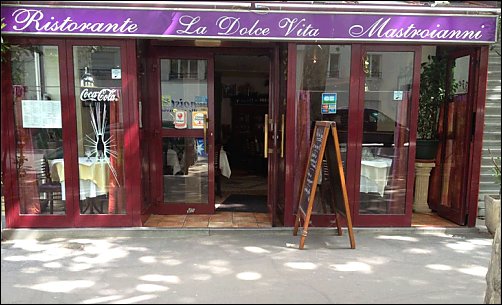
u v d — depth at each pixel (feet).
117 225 14.80
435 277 11.37
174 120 16.55
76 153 14.47
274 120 15.70
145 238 14.52
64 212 14.75
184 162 16.83
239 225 15.48
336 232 14.97
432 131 17.89
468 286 10.82
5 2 12.97
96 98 14.42
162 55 16.08
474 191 15.34
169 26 13.44
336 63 14.62
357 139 14.83
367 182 15.20
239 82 30.30
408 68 14.75
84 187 14.76
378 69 14.69
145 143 16.05
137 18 13.38
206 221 16.01
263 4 13.39
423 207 17.89
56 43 13.91
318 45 14.49
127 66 14.19
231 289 10.57
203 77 16.40
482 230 15.48
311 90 14.75
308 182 13.78
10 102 14.21
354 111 14.71
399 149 15.16
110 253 13.02
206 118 16.56
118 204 14.84
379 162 15.16
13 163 14.43
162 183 16.80
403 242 14.23
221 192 21.50
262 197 20.36
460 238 14.74
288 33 13.67
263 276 11.35
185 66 16.35
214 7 13.35
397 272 11.69
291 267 11.97
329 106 14.83
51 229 14.53
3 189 14.46
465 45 14.55
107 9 13.25
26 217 14.58
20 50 14.03
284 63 15.05
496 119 20.74
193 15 13.39
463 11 13.67
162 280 11.08
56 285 10.77
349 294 10.32
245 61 24.61
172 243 13.97
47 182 14.70
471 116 15.11
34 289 10.54
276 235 14.83
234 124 30.22
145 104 16.02
